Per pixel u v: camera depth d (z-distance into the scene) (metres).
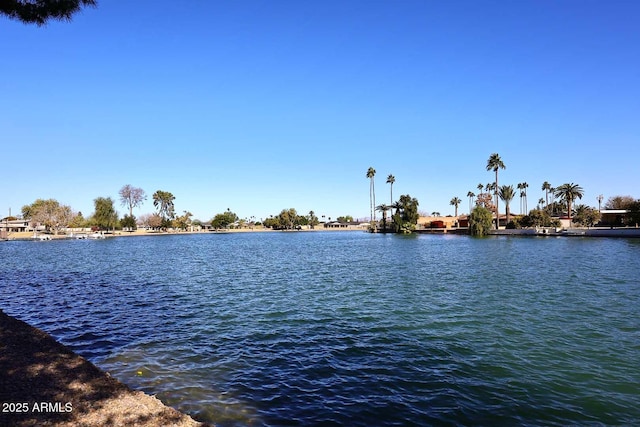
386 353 12.73
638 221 88.19
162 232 177.38
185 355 12.74
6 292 25.75
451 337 14.38
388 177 160.50
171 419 7.43
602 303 20.03
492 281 28.06
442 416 8.52
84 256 58.12
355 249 66.44
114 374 10.99
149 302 21.94
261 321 17.23
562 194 118.00
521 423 8.19
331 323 16.70
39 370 9.34
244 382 10.49
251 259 50.59
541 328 15.43
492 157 123.31
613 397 9.38
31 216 158.38
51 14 9.86
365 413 8.70
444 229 131.62
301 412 8.77
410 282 28.19
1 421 6.62
